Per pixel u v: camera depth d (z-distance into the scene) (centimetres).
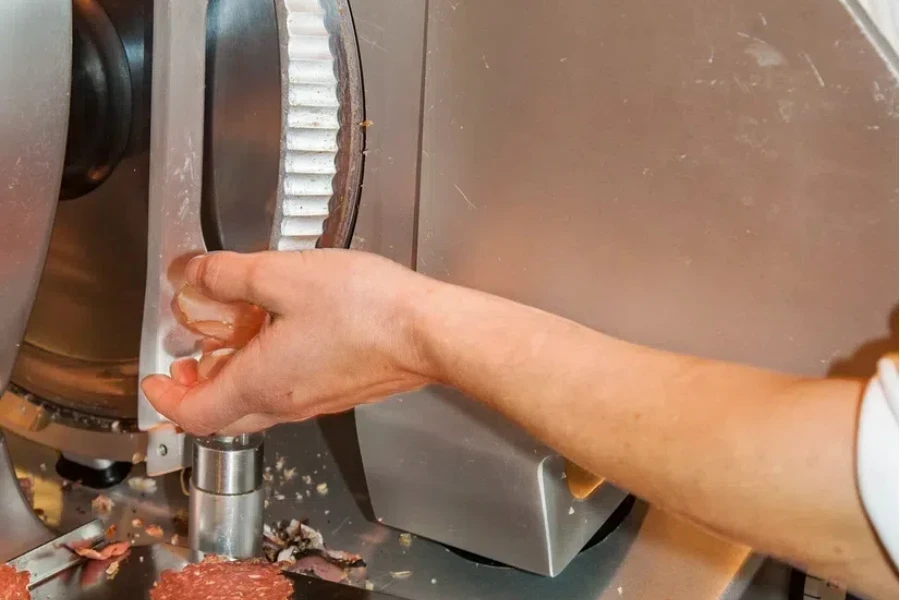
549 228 79
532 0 76
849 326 71
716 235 74
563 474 86
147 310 85
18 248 79
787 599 98
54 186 78
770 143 71
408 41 81
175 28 80
